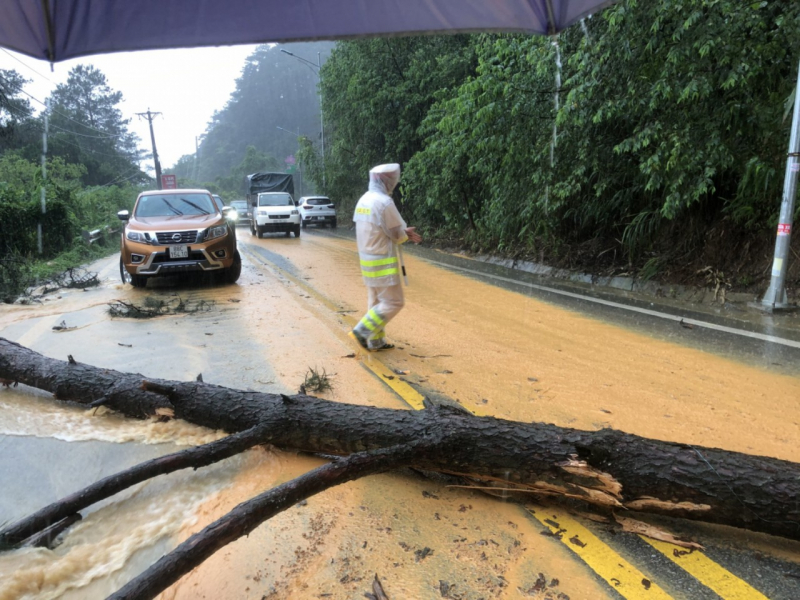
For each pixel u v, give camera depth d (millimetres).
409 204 19750
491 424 2645
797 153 6230
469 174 12203
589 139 8625
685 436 3250
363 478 2811
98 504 2617
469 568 2146
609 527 2438
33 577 2084
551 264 10367
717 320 6406
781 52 6445
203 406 3217
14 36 2068
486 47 10523
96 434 3275
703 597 2006
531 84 9367
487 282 9250
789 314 6508
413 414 2846
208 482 2785
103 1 1950
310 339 5453
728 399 3881
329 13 2027
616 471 2369
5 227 13914
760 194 7129
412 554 2227
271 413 2980
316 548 2258
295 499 2143
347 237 19969
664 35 7020
